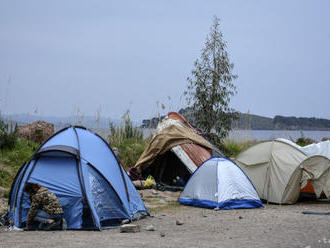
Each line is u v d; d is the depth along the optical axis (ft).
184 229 33.30
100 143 39.65
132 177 57.47
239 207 45.14
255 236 29.63
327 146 56.29
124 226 32.24
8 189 47.11
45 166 36.24
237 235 30.14
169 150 57.31
